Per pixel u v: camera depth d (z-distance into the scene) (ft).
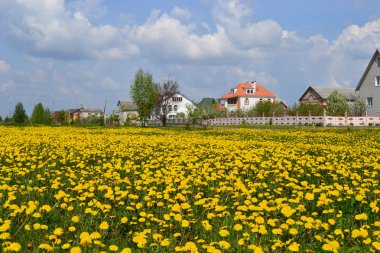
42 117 196.65
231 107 317.83
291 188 27.12
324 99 244.22
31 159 37.29
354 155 41.98
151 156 41.16
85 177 29.68
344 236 18.24
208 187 26.68
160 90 229.86
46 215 20.12
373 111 174.81
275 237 17.76
